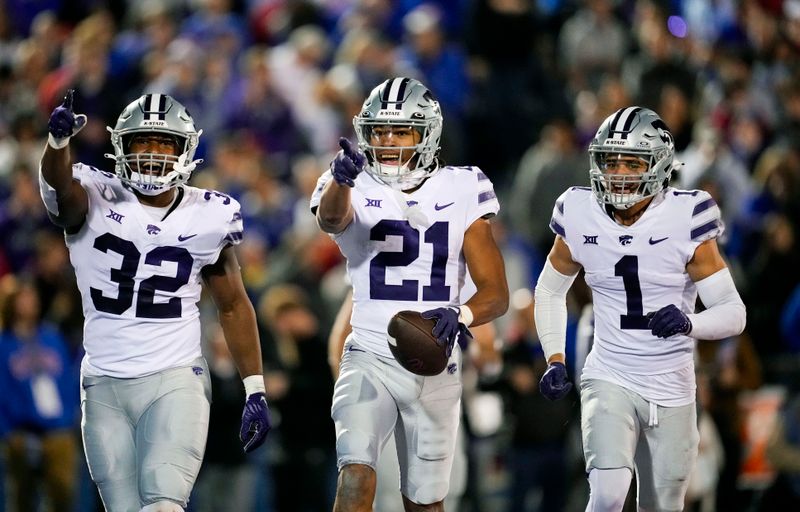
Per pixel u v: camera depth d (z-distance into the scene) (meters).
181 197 16.69
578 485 27.47
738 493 26.73
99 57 38.25
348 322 19.02
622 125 17.27
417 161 17.11
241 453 27.58
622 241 17.36
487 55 39.97
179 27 43.19
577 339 20.67
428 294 16.94
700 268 17.30
